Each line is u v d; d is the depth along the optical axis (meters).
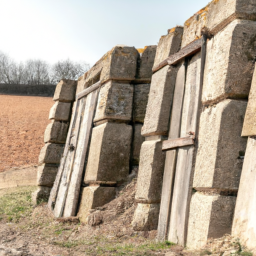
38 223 7.33
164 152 5.60
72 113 9.62
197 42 4.94
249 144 3.77
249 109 3.77
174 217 4.82
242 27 4.11
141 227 5.45
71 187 7.67
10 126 28.97
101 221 6.14
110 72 7.22
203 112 4.56
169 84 5.63
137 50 7.44
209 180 4.01
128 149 7.11
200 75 4.71
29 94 50.84
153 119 5.72
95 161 7.05
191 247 4.25
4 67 64.19
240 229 3.64
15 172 17.55
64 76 65.81
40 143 25.38
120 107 7.17
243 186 3.74
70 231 6.36
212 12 4.65
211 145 4.12
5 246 5.56
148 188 5.51
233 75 4.06
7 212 8.44
